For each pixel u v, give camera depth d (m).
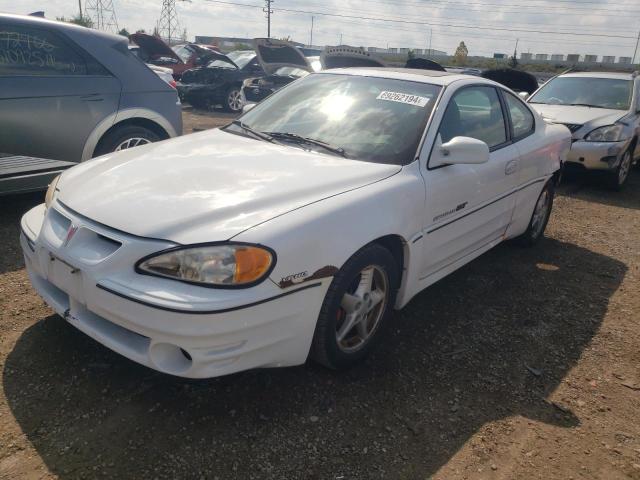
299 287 2.31
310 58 13.43
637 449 2.46
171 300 2.09
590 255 4.92
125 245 2.23
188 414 2.45
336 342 2.64
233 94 14.00
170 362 2.22
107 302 2.22
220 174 2.70
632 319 3.71
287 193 2.52
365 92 3.55
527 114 4.44
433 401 2.68
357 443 2.36
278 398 2.60
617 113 7.50
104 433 2.30
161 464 2.16
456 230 3.40
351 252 2.50
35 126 4.58
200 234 2.21
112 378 2.64
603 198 7.14
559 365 3.09
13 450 2.18
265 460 2.23
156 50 16.73
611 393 2.87
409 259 2.97
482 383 2.86
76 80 4.78
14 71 4.48
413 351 3.10
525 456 2.37
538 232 4.95
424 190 2.98
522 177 4.12
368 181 2.79
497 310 3.69
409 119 3.25
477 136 3.63
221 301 2.10
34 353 2.79
